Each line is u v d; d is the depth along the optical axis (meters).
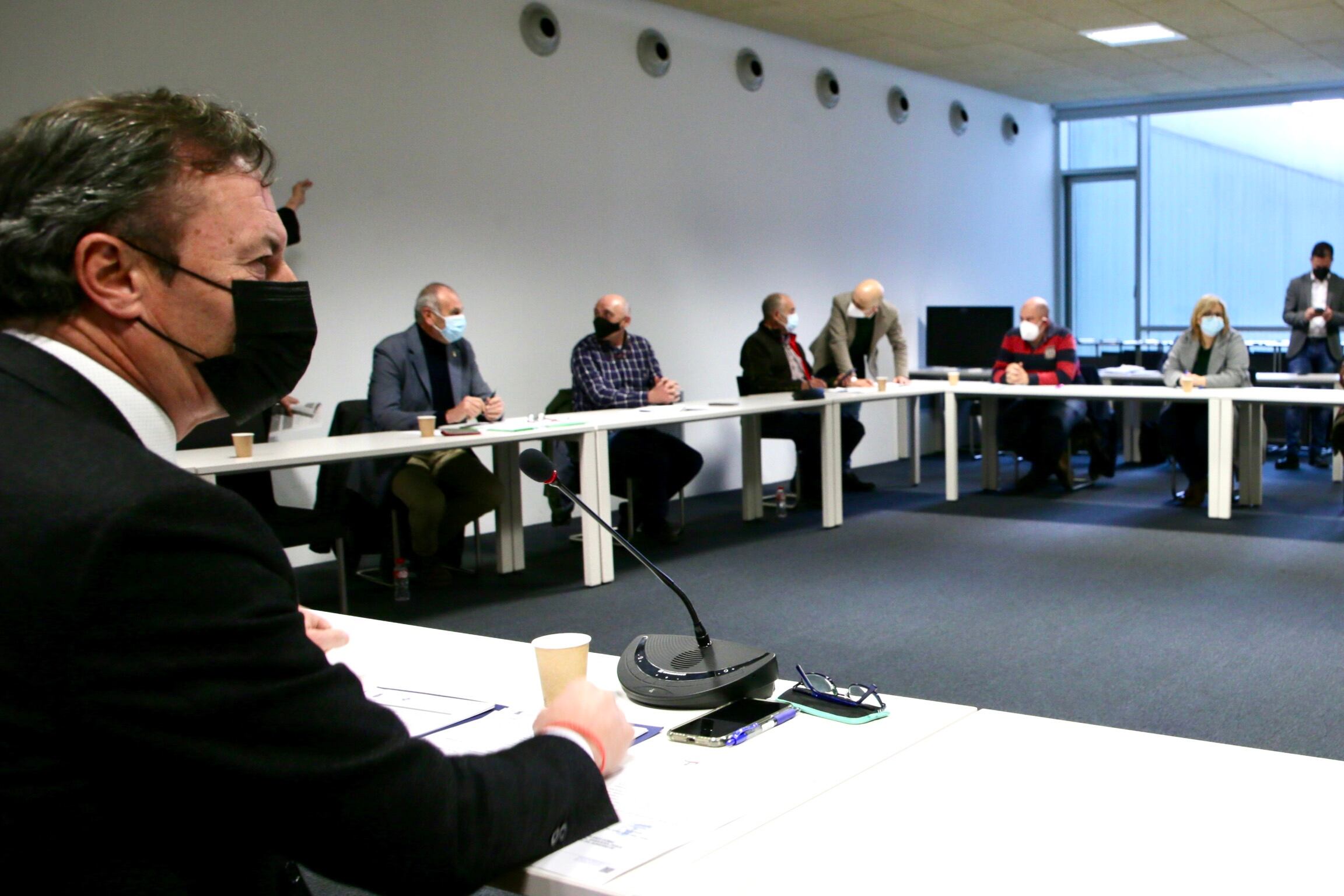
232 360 0.78
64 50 4.08
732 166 6.70
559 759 0.90
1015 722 1.16
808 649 3.37
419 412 4.35
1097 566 4.40
